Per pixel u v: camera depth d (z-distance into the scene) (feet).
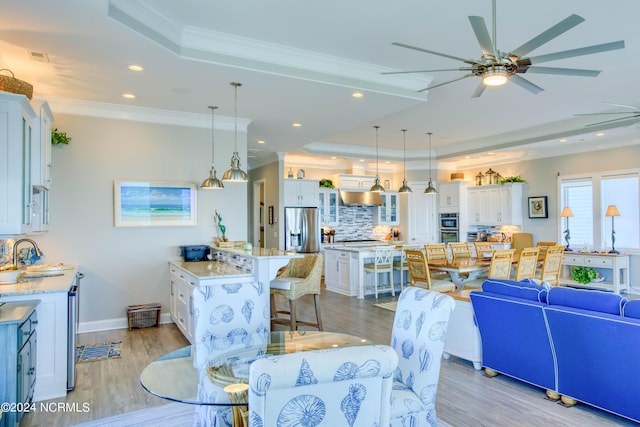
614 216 24.94
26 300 10.05
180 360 8.48
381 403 4.54
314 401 4.14
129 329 16.71
